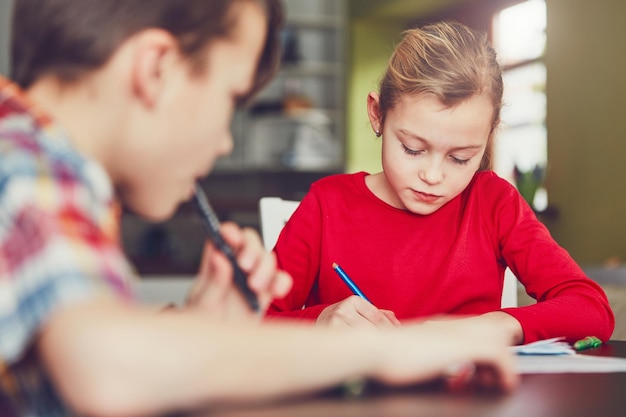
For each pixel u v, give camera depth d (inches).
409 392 24.5
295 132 255.4
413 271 55.4
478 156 48.8
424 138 47.3
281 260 55.7
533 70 208.4
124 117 23.5
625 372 31.7
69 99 23.5
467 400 24.2
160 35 23.3
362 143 280.2
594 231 151.9
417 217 56.5
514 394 25.5
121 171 24.2
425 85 46.4
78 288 18.5
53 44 23.5
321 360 21.1
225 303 31.6
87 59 23.1
